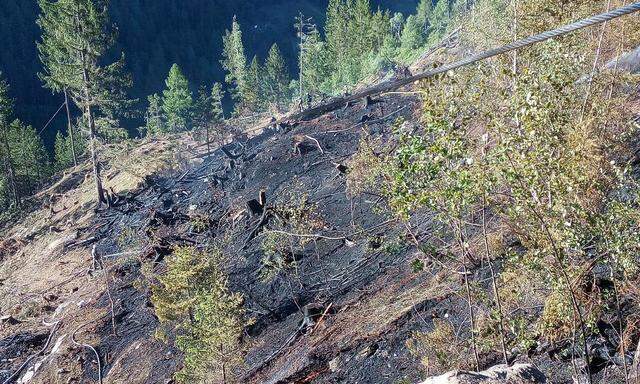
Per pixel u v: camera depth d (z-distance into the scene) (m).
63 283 29.34
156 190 35.25
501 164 6.61
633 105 12.00
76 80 37.81
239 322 14.88
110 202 37.06
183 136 64.38
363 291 16.33
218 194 29.25
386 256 17.28
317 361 13.70
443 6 81.75
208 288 15.82
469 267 12.45
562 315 7.43
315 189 24.86
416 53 62.00
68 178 53.78
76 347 21.38
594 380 8.03
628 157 9.09
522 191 6.50
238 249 22.23
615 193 7.82
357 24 79.69
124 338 21.20
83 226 36.12
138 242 28.47
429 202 7.34
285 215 22.61
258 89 80.81
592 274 7.95
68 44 36.84
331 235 20.33
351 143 28.52
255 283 19.39
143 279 24.48
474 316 11.12
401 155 7.14
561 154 6.84
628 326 7.91
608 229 6.46
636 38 13.56
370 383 12.17
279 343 16.12
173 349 19.03
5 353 23.59
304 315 16.44
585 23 2.64
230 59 90.81
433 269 14.23
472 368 10.00
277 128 34.25
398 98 31.88
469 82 7.97
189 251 16.78
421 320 12.78
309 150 29.28
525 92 6.75
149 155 46.62
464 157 6.86
